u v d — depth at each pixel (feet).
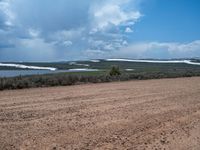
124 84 95.81
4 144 24.62
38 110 41.73
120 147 24.58
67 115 38.09
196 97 58.95
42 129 30.12
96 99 54.60
